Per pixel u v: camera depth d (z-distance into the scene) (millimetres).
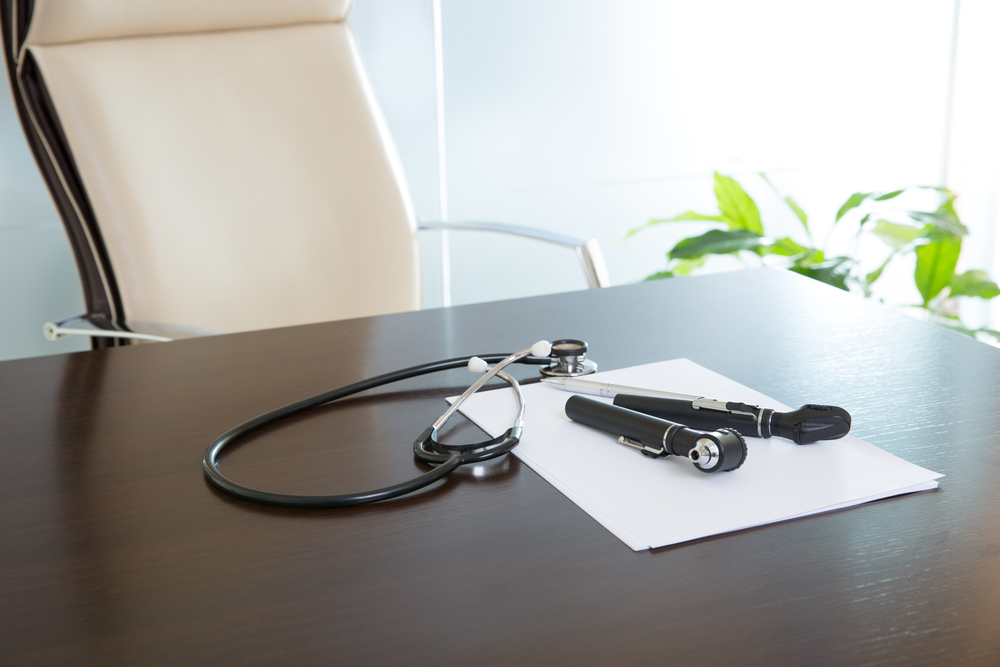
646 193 2252
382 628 383
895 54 2355
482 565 430
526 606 394
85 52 1248
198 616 397
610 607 391
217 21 1349
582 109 2141
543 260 2221
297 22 1401
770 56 2252
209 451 564
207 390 699
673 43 2164
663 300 906
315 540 461
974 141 2482
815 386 654
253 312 1342
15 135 1742
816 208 2420
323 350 787
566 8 2062
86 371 750
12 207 1773
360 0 1917
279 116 1366
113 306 1281
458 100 2047
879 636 363
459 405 635
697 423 575
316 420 627
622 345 769
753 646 359
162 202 1279
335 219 1380
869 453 534
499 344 786
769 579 407
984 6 2381
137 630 389
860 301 879
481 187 2123
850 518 461
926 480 495
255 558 445
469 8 1996
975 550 427
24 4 1216
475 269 2172
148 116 1281
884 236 2000
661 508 476
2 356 1830
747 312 852
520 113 2100
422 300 1413
